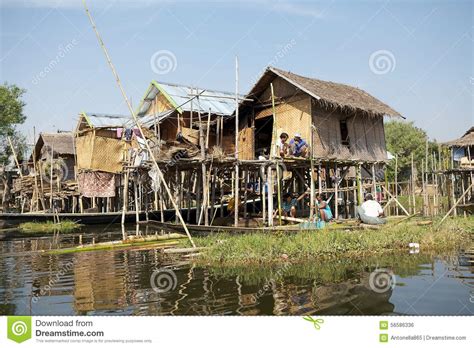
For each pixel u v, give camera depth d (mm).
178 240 14875
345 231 12703
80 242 16500
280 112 18938
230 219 17500
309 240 11516
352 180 23812
